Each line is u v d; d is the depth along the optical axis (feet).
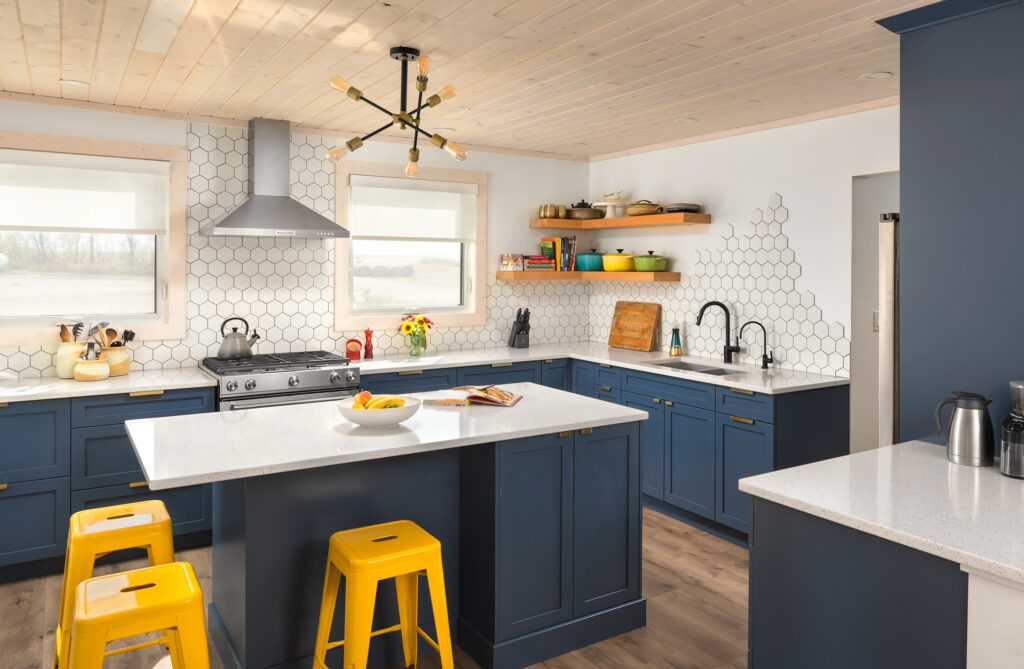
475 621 9.33
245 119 14.75
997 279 7.76
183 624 6.39
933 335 8.39
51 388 12.14
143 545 8.11
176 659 6.76
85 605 6.27
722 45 9.62
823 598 6.44
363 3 8.18
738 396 13.15
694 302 17.06
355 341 16.30
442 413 9.90
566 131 16.02
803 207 14.49
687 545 13.33
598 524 9.77
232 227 13.60
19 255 13.47
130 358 14.17
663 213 16.79
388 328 17.07
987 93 7.77
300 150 15.69
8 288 13.43
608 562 9.89
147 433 8.73
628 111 13.87
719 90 12.12
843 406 13.78
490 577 8.95
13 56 10.44
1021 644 5.07
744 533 13.29
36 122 13.08
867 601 6.09
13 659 9.21
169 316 14.56
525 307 19.26
